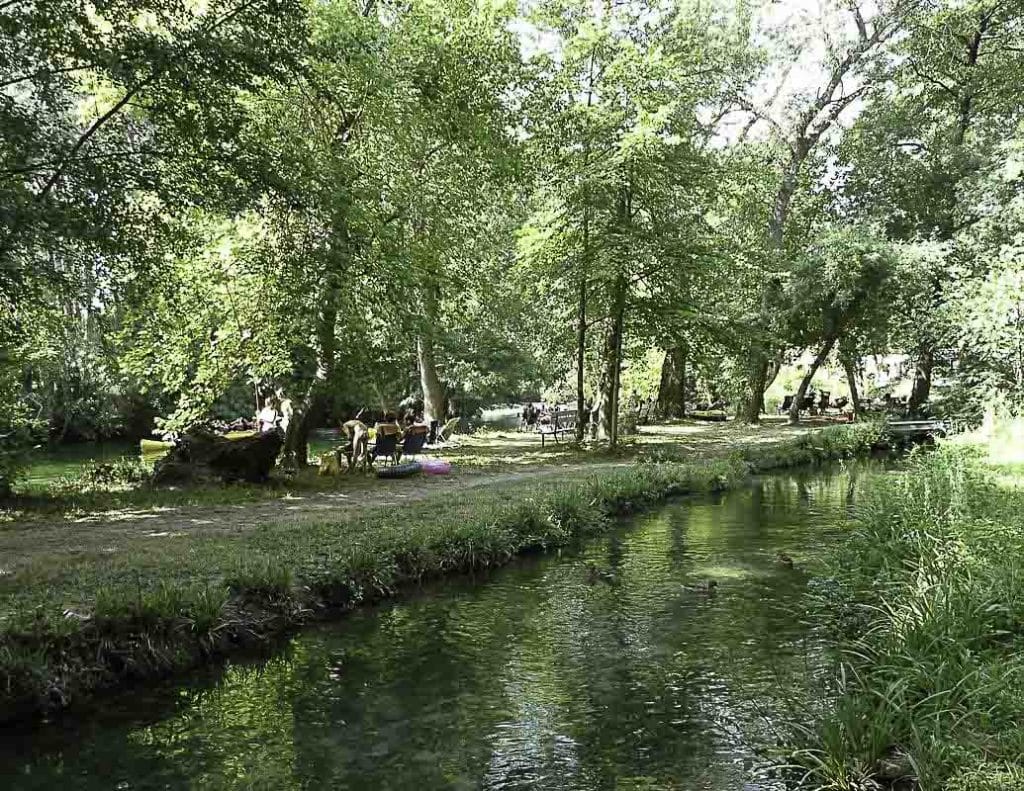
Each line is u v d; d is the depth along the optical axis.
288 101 15.39
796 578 10.21
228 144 11.91
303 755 5.49
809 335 32.44
